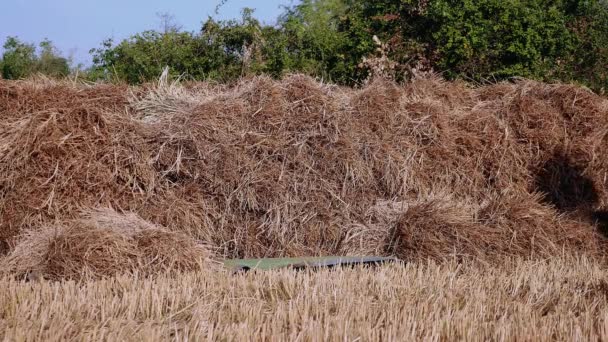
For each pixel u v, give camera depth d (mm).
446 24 14336
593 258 8930
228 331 5344
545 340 5500
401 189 9211
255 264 7949
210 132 8977
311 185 9031
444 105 10039
